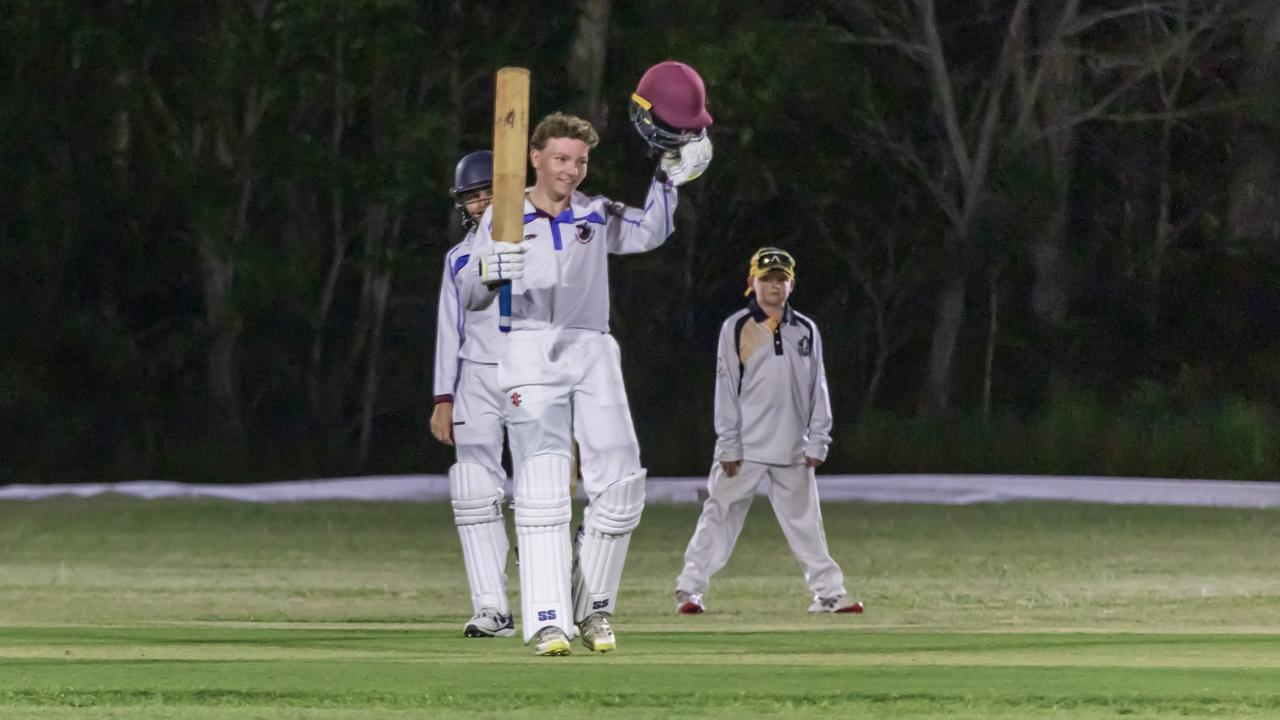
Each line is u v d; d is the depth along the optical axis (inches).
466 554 1307.8
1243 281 4958.2
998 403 5044.3
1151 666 1001.5
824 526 2721.5
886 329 5359.3
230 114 4520.2
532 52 4766.2
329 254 5049.2
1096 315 4997.5
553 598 1107.3
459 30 4685.0
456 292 1314.0
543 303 1121.4
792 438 1654.8
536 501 1114.1
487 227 1130.0
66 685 918.4
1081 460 4124.0
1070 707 859.4
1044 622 1469.0
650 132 1138.7
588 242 1126.4
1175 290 5002.5
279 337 4835.1
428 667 999.0
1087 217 5403.5
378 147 4581.7
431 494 3531.0
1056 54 4879.4
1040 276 5029.5
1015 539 2479.1
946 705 860.6
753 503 3218.5
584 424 1130.0
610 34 4849.9
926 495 3513.8
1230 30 5108.3
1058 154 5078.7
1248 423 4116.6
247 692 896.9
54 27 4441.4
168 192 4566.9
